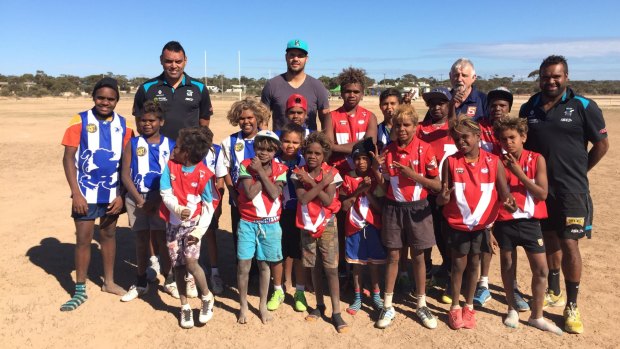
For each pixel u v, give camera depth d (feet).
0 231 24.21
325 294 17.04
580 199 13.99
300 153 15.70
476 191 13.60
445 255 17.20
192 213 14.16
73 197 15.34
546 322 14.26
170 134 17.79
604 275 18.28
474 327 14.39
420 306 14.84
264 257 14.44
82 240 15.76
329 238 14.25
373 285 15.70
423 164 14.05
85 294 16.19
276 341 13.70
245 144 15.81
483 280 16.17
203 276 14.32
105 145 15.61
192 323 14.44
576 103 13.88
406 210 14.07
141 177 15.57
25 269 19.15
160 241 16.43
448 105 15.85
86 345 13.46
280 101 17.66
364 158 14.73
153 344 13.53
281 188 14.66
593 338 13.73
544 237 15.37
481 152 13.89
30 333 14.02
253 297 16.72
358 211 15.03
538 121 14.35
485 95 17.21
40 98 229.25
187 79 18.11
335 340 13.75
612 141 61.16
